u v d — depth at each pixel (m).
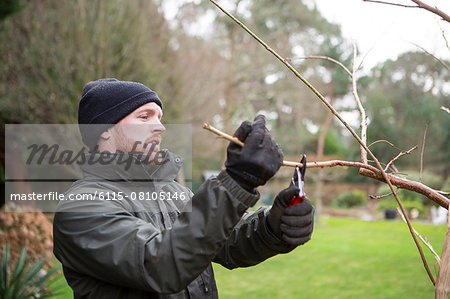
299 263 6.88
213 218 0.85
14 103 7.84
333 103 18.36
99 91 1.16
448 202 1.05
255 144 0.86
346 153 23.86
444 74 20.28
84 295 1.04
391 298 4.70
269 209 1.23
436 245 6.30
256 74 17.11
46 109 7.91
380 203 15.48
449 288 0.95
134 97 1.15
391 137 21.16
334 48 15.76
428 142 20.03
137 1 9.77
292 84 17.88
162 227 1.12
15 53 8.05
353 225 12.72
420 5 1.03
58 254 1.07
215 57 13.60
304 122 22.92
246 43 17.02
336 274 6.05
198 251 0.85
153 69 9.20
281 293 5.11
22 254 3.80
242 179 0.86
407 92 24.81
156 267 0.87
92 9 8.30
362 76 16.94
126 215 1.00
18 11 5.73
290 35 18.55
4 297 3.57
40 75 8.02
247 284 5.59
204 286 1.16
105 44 8.17
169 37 10.66
